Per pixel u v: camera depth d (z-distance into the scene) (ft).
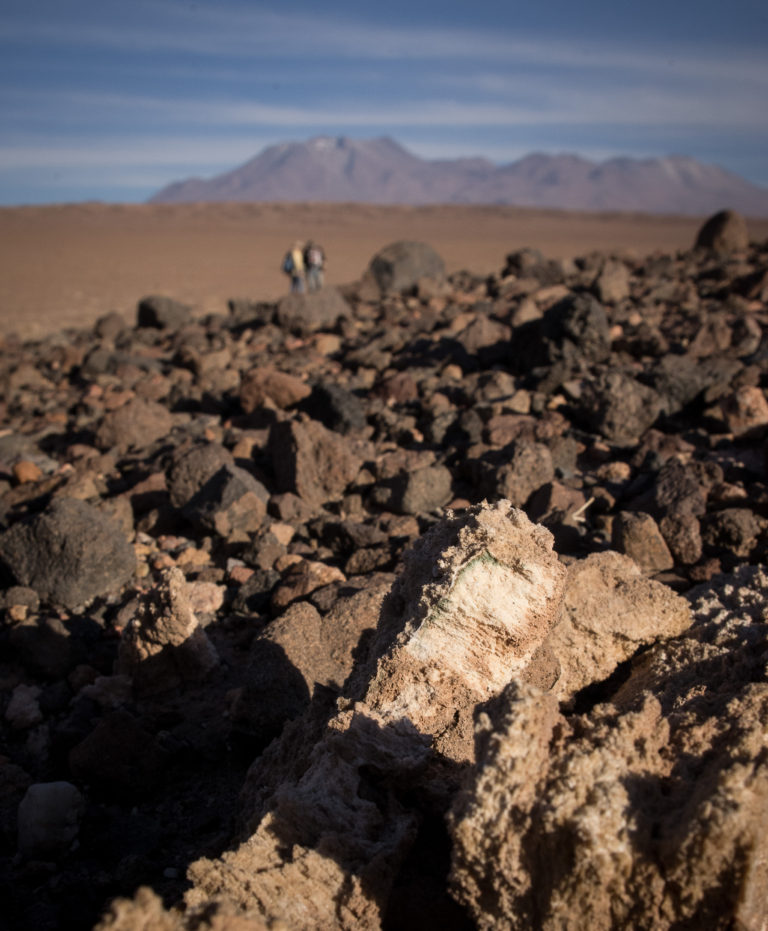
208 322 64.23
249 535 23.72
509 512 10.90
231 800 13.82
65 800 12.89
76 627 19.31
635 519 20.12
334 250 173.68
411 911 9.22
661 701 11.50
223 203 447.83
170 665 16.79
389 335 48.67
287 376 36.50
